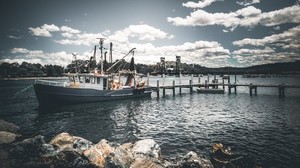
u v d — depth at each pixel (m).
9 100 43.28
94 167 10.97
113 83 41.91
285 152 14.54
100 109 32.09
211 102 40.03
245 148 15.39
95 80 36.56
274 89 71.62
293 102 38.78
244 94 53.66
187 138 17.89
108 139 17.92
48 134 19.45
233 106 35.03
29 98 46.88
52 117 26.48
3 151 13.39
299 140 17.05
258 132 19.45
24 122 23.94
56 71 196.50
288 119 24.73
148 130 20.53
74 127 21.78
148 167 10.01
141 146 12.39
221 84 55.38
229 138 17.75
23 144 12.41
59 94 32.22
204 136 18.44
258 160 13.29
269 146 15.72
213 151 12.83
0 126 17.44
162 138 18.00
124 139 17.91
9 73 192.75
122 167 10.02
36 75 196.25
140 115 28.02
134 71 45.66
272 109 31.72
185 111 30.97
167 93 58.69
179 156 13.84
